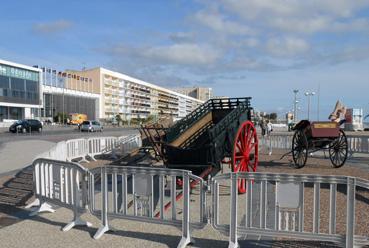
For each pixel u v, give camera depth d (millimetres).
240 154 9977
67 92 97250
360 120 54875
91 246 5062
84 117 82000
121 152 16984
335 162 13758
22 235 5551
